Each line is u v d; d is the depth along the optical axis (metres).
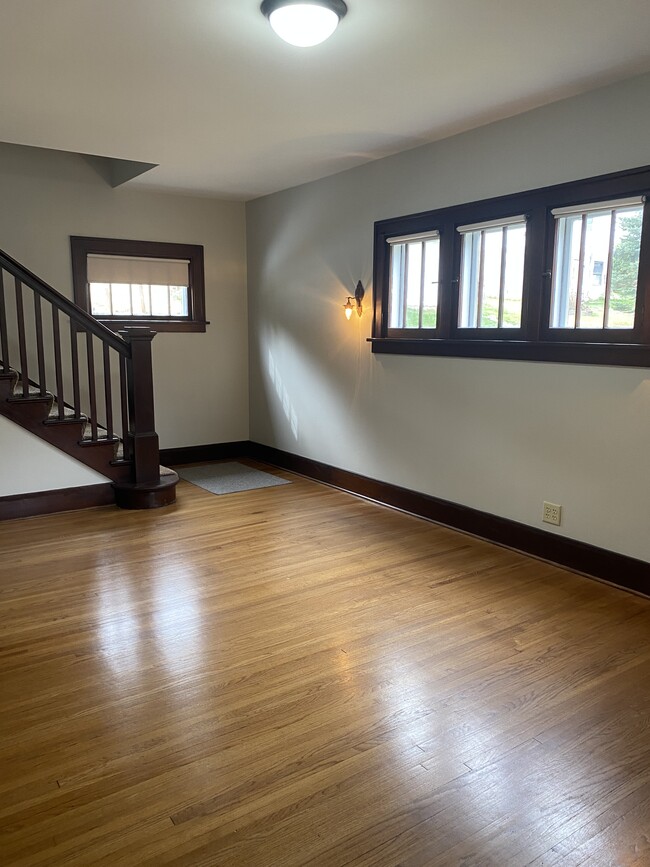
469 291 3.92
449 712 2.19
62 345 5.31
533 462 3.58
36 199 5.09
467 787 1.84
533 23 2.38
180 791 1.82
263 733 2.08
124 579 3.32
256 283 6.02
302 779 1.87
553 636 2.72
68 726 2.11
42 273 5.18
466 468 4.02
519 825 1.70
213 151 4.19
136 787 1.84
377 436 4.72
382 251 4.46
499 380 3.72
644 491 3.06
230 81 2.96
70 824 1.70
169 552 3.71
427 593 3.15
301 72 2.86
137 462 4.62
